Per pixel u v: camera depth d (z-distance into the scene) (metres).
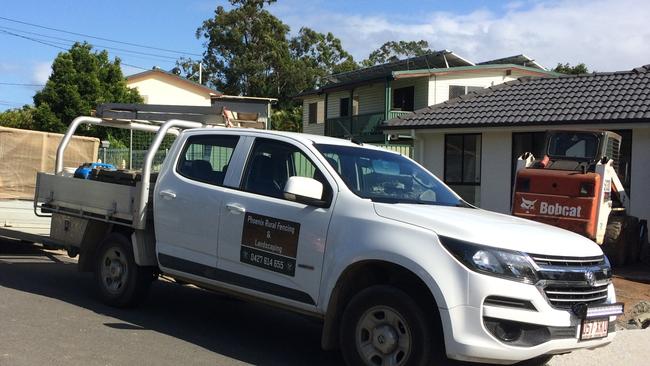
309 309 5.26
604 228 11.73
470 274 4.43
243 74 49.59
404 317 4.64
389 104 27.02
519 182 12.02
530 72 28.03
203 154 6.47
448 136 18.28
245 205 5.76
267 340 6.32
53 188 7.98
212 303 7.83
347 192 5.25
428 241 4.66
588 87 16.72
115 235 7.04
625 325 7.57
